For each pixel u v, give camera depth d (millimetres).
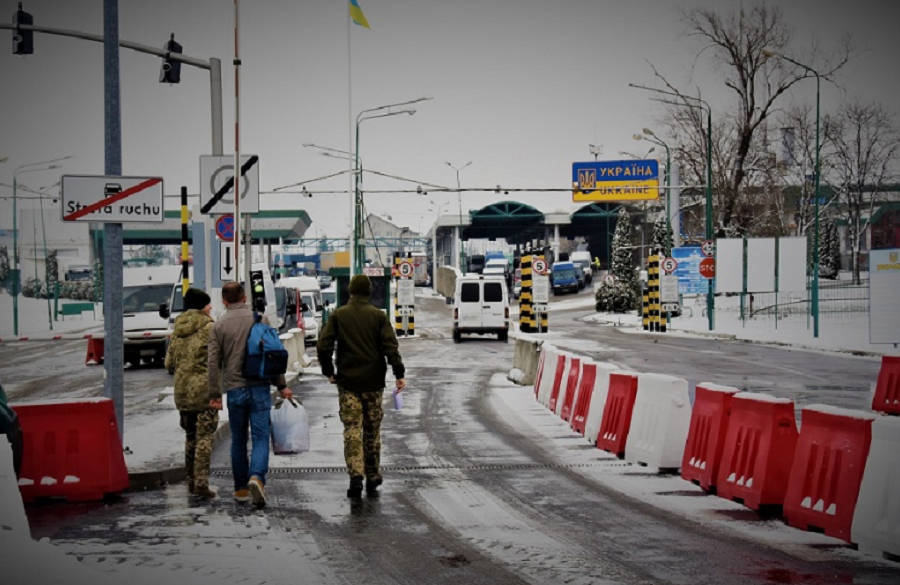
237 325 9953
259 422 9906
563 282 101375
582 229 116812
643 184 54219
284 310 41562
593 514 9352
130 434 13961
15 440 9242
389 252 143875
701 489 10711
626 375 13422
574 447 14094
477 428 16266
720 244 47344
